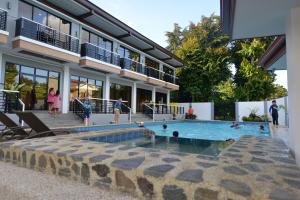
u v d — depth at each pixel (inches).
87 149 155.4
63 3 526.0
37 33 474.9
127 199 108.7
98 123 565.0
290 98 163.3
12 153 172.4
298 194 84.8
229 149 178.7
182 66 1154.7
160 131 603.2
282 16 175.6
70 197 110.7
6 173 147.2
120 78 783.1
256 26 198.5
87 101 516.1
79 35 589.0
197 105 1027.9
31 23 460.8
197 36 1456.7
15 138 260.4
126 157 133.6
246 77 1120.8
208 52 1257.4
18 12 464.8
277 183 95.4
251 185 93.0
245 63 1083.9
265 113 876.6
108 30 690.8
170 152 149.0
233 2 152.9
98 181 125.2
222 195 90.6
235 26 199.3
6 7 438.9
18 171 151.9
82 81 652.1
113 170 119.7
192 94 1244.5
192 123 846.5
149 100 1000.2
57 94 505.4
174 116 950.4
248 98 1077.1
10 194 114.5
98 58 625.6
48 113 498.3
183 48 1328.7
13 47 439.5
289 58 164.4
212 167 115.4
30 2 478.9
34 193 115.4
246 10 163.6
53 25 533.3
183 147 311.9
